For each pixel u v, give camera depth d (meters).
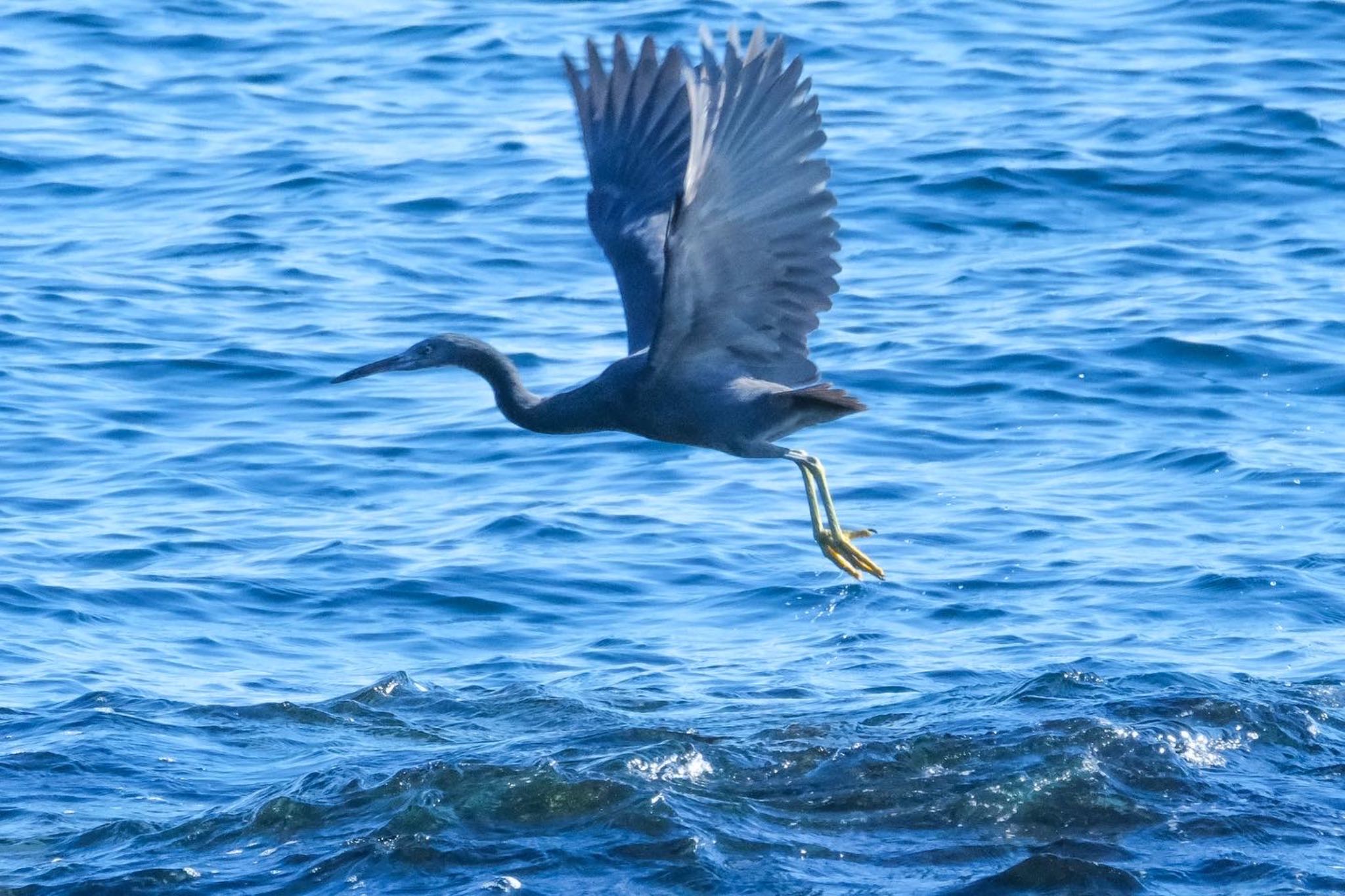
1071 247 21.69
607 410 10.34
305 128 26.20
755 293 9.72
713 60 9.06
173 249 22.00
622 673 12.77
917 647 13.08
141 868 9.45
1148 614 13.53
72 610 13.88
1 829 10.16
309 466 16.88
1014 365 18.45
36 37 29.95
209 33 30.34
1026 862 9.17
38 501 16.02
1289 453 16.56
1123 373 18.27
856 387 18.09
